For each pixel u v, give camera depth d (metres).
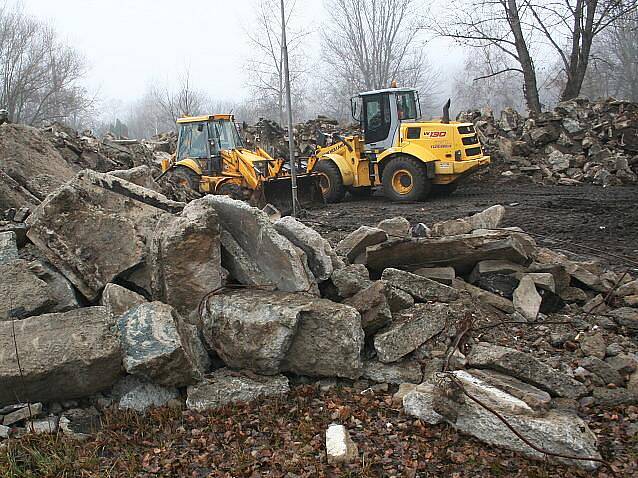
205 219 5.01
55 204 5.36
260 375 4.68
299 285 4.98
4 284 4.91
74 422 4.30
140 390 4.51
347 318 4.59
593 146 17.44
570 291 6.09
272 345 4.54
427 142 14.76
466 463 3.76
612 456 3.78
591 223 10.73
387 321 4.94
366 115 15.55
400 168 14.91
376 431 4.14
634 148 17.05
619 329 5.47
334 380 4.73
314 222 11.31
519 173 17.64
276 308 4.60
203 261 5.03
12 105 39.28
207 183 14.01
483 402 3.96
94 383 4.36
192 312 4.99
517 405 3.87
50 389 4.26
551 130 18.31
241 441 4.08
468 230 7.06
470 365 4.56
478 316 5.52
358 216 12.93
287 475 3.71
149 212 5.74
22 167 8.30
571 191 15.47
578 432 3.70
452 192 15.98
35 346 4.25
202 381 4.55
